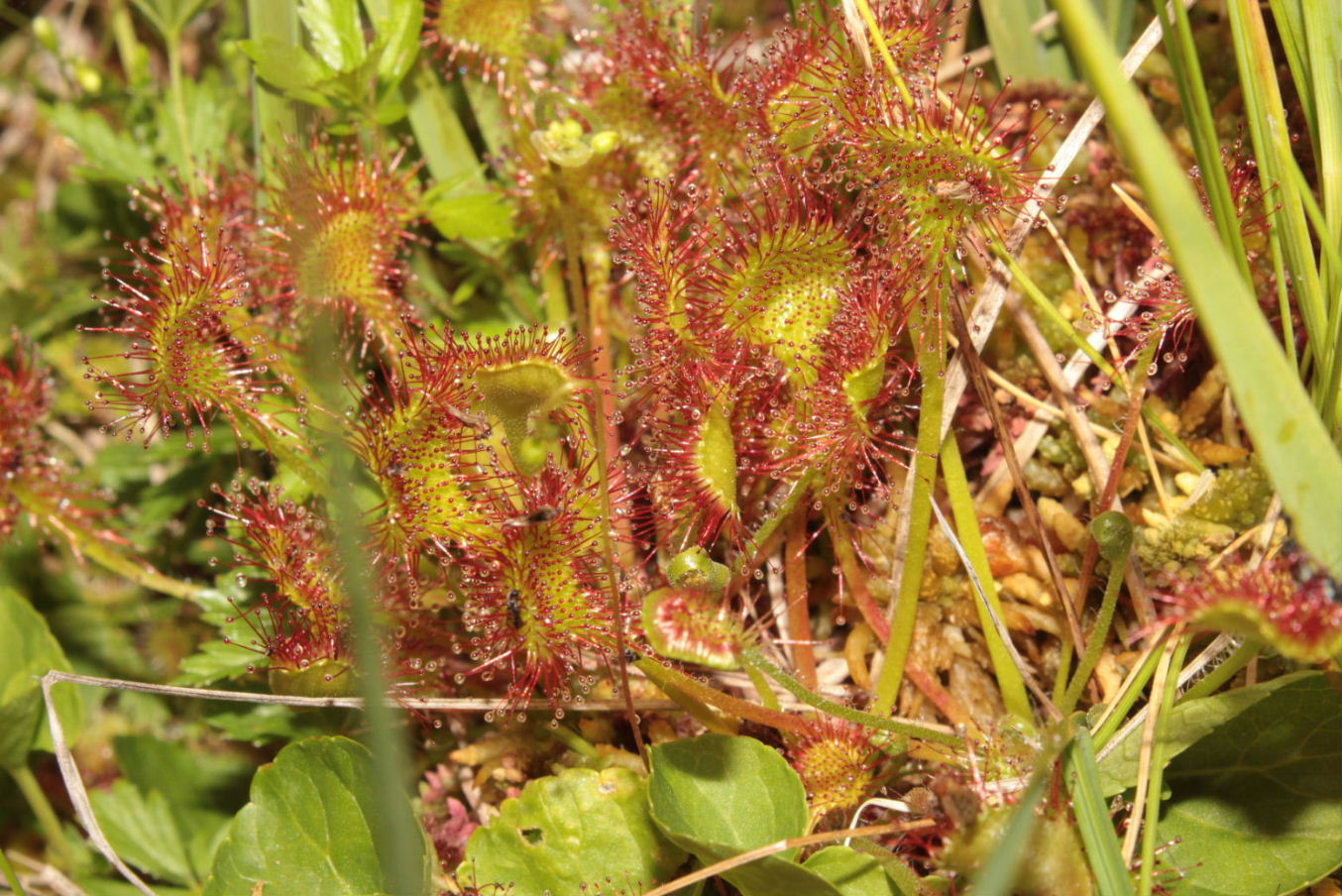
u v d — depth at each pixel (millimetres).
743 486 211
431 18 226
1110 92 173
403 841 186
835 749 203
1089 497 215
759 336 201
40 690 220
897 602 209
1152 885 197
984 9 224
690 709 207
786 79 203
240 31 243
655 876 204
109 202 242
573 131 207
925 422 202
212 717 220
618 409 217
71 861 222
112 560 222
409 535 201
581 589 200
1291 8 202
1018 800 194
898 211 198
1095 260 220
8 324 240
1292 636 182
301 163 210
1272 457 181
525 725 214
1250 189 202
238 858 205
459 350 200
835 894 193
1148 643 202
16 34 253
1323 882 202
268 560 204
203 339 203
